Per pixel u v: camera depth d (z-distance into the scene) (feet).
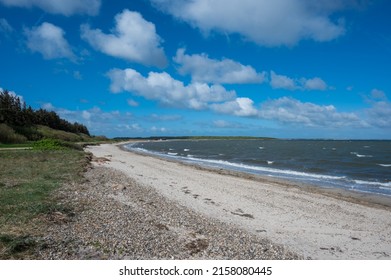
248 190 62.69
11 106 207.10
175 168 101.30
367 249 32.63
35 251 23.86
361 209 50.06
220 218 40.88
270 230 37.27
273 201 53.21
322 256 29.89
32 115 260.83
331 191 67.36
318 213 46.37
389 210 50.49
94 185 52.90
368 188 72.64
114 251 25.39
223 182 72.64
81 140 286.66
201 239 30.40
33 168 66.28
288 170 107.65
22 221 29.84
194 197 53.62
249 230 36.58
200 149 277.85
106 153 164.66
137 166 101.24
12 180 50.60
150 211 39.22
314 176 92.48
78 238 27.09
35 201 36.88
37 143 136.46
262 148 296.10
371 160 149.07
